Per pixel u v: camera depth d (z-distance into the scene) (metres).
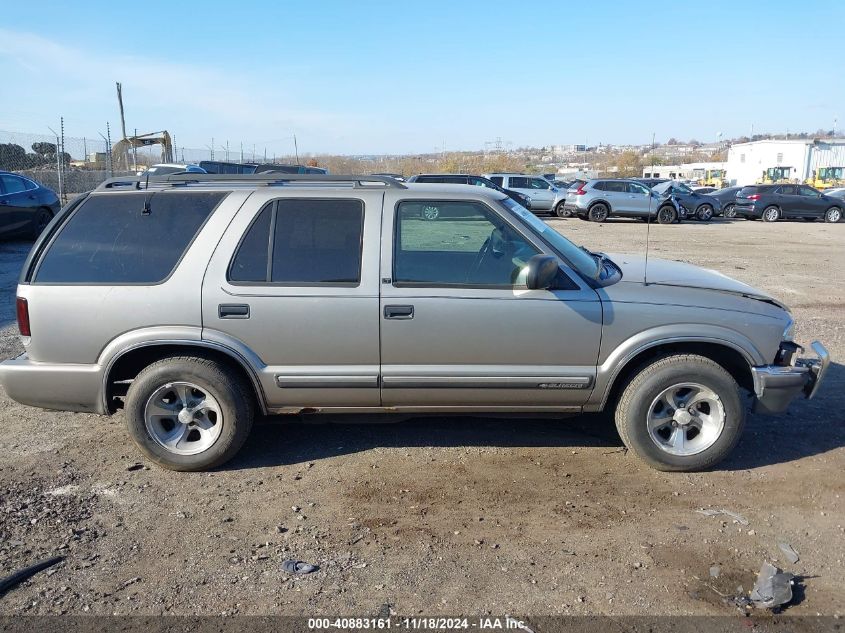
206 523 3.80
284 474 4.39
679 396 4.39
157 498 4.08
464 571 3.35
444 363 4.29
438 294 4.20
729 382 4.25
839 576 3.32
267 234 4.28
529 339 4.24
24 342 4.33
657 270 4.91
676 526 3.77
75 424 5.18
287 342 4.24
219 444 4.34
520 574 3.33
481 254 4.31
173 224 4.32
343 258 4.26
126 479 4.32
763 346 4.30
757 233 21.11
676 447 4.37
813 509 3.96
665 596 3.16
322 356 4.27
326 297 4.20
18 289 4.34
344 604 3.10
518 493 4.14
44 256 4.31
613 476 4.36
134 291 4.21
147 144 32.31
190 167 20.27
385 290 4.21
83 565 3.40
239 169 23.94
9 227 14.43
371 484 4.25
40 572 3.34
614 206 24.84
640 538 3.64
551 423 5.23
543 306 4.21
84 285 4.23
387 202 4.31
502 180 26.62
